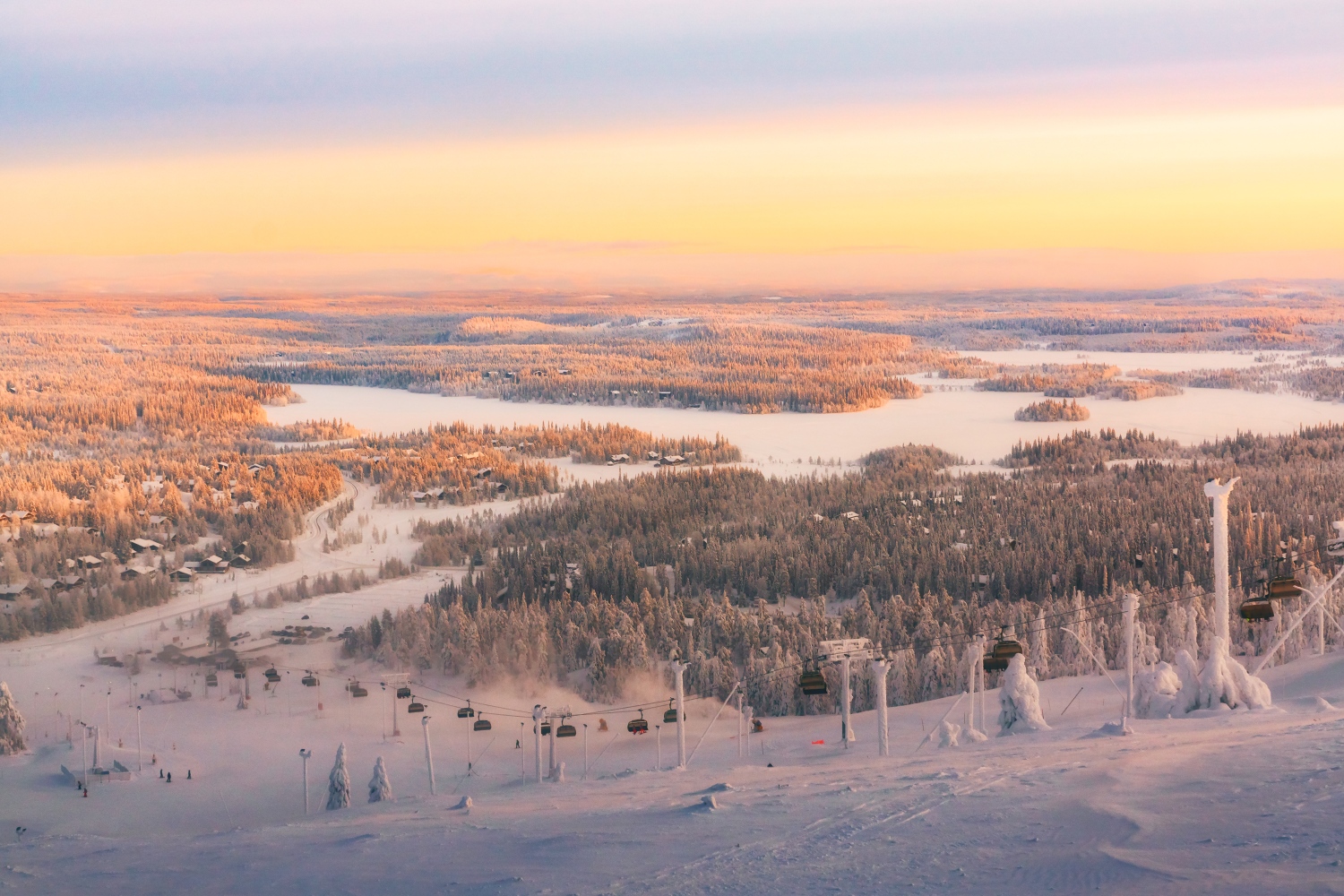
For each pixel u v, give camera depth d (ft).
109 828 298.97
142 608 607.78
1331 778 106.73
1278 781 108.58
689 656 450.30
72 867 141.28
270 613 583.58
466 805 177.27
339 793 266.57
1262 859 84.74
